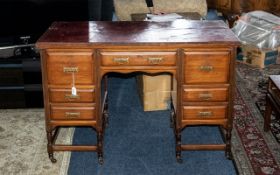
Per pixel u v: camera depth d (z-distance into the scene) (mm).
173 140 2668
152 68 2223
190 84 2248
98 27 2500
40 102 3100
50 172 2326
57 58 2195
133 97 3334
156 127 2846
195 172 2320
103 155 2457
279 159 2432
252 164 2383
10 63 2998
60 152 2525
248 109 3074
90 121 2334
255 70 3852
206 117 2322
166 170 2342
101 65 2211
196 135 2732
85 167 2377
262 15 4133
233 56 2203
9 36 3213
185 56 2191
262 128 2801
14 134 2736
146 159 2453
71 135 2742
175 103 2463
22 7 3129
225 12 5320
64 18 3180
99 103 2295
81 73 2223
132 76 3738
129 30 2424
